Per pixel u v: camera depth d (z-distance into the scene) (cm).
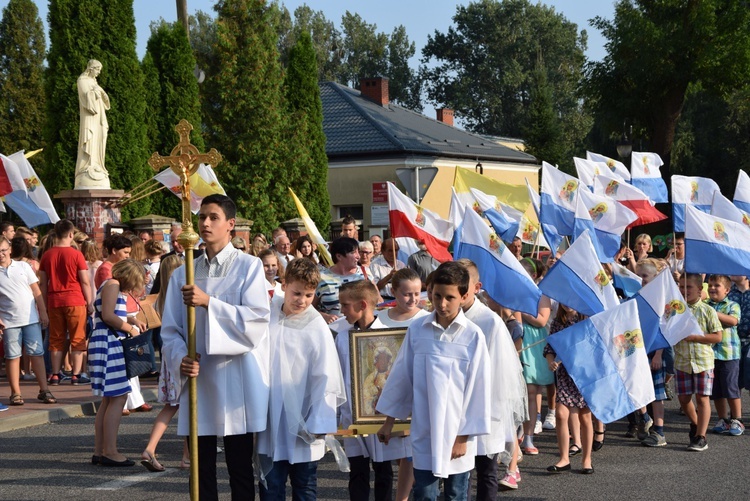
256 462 559
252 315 527
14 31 4581
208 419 541
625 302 815
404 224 1189
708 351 905
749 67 3491
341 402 572
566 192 1193
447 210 3478
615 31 3650
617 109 3716
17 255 1258
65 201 1812
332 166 3341
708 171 5159
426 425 538
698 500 717
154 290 1225
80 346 1246
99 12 2016
